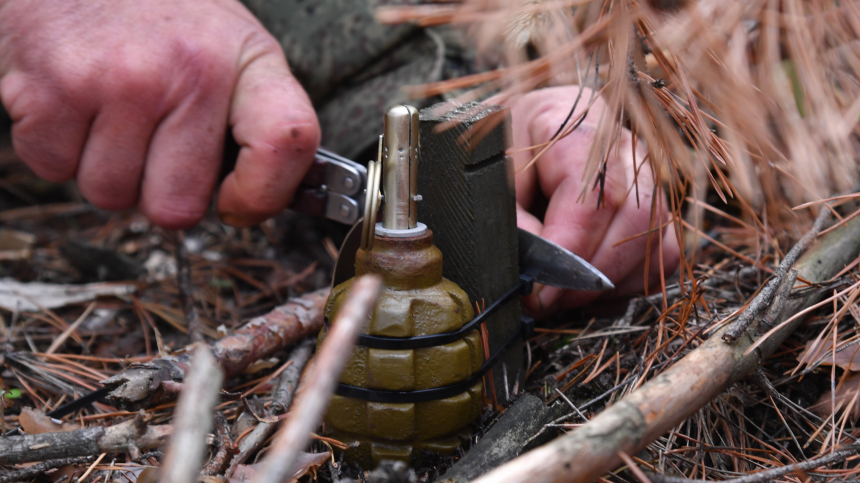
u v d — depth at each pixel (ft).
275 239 3.01
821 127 1.60
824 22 1.63
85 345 2.19
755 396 1.80
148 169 2.14
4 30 2.06
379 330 1.64
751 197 1.55
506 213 1.78
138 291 2.47
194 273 2.70
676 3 1.55
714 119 1.62
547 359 1.96
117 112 2.06
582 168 1.95
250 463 1.74
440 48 2.40
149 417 1.72
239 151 2.19
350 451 1.70
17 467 1.68
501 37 1.67
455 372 1.66
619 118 1.63
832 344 1.73
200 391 1.35
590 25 1.60
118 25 2.05
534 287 1.94
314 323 2.04
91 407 1.93
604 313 2.08
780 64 1.60
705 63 1.54
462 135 1.71
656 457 1.68
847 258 1.89
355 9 2.50
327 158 2.11
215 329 2.30
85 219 3.46
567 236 1.93
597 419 1.46
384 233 1.67
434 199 1.75
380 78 2.57
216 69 2.07
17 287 2.40
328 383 1.29
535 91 2.14
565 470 1.42
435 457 1.68
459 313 1.66
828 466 1.67
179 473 1.32
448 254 1.76
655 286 2.09
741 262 2.18
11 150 3.79
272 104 2.06
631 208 1.95
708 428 1.74
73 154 2.13
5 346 2.10
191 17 2.09
